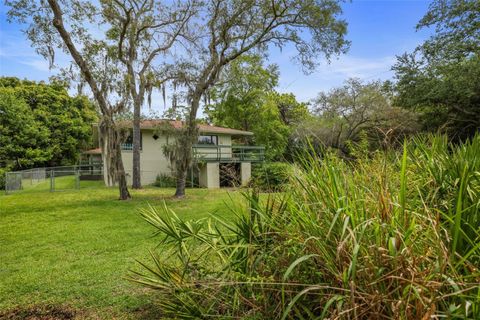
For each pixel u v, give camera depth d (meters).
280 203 1.99
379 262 1.26
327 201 1.57
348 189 1.61
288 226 1.75
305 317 1.55
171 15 11.55
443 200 1.70
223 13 10.38
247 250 1.92
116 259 4.38
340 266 1.33
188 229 2.40
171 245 2.73
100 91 9.96
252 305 1.69
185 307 2.00
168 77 11.71
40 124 20.84
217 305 1.99
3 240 5.48
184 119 11.85
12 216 7.73
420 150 2.38
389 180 1.69
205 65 11.50
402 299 1.13
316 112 19.17
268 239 1.88
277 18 10.65
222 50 11.03
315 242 1.46
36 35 9.11
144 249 4.79
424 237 1.33
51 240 5.44
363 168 1.97
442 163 1.95
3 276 3.82
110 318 2.77
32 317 2.84
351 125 16.70
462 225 1.40
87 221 6.99
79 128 22.97
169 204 9.09
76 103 23.72
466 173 1.55
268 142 21.23
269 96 22.78
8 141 18.88
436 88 11.67
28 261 4.38
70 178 18.97
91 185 16.23
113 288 3.40
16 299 3.20
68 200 10.55
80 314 2.87
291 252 1.63
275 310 1.63
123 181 10.48
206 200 9.78
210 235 2.34
